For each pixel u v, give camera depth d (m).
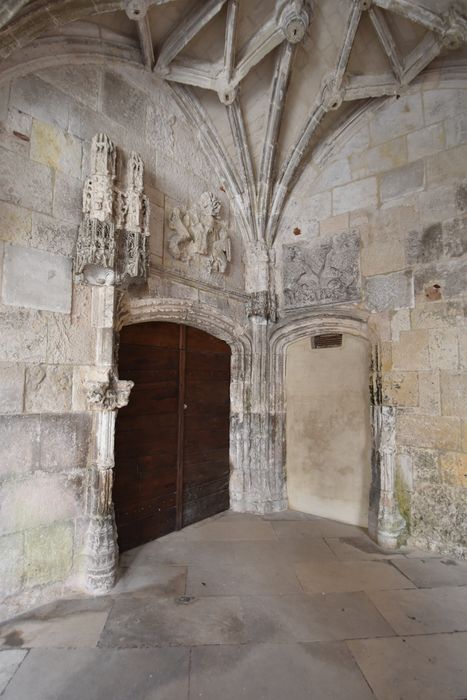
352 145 4.54
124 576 3.15
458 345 3.62
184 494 4.29
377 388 4.11
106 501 3.03
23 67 2.77
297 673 2.08
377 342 4.15
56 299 2.88
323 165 4.75
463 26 3.17
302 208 4.91
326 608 2.71
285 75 3.79
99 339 3.09
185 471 4.31
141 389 3.87
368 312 4.25
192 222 4.23
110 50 3.31
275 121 4.21
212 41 3.53
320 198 4.76
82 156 3.14
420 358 3.84
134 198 3.26
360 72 3.93
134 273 3.16
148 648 2.27
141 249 3.26
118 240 3.15
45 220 2.85
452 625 2.52
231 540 3.91
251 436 4.87
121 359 3.67
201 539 3.93
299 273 4.87
